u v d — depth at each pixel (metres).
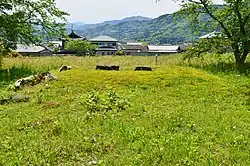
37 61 24.22
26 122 8.38
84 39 83.25
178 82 14.64
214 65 22.42
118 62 25.25
